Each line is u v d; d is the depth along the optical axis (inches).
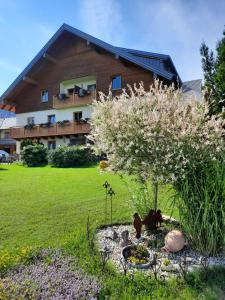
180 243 145.9
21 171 503.2
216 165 149.3
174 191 170.2
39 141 967.0
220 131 161.2
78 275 116.9
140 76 738.8
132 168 170.7
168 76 638.5
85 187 319.6
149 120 158.1
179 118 157.3
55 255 136.3
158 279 119.5
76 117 903.7
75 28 763.4
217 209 141.6
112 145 168.7
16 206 235.9
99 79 808.9
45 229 181.6
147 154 164.4
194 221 148.3
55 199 260.8
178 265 130.4
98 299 105.1
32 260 131.1
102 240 163.2
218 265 129.0
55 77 910.4
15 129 994.1
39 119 959.0
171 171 156.6
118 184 335.0
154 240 160.7
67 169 537.3
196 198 148.5
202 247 144.6
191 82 772.6
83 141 892.0
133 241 162.6
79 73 847.1
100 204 241.4
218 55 320.5
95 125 184.2
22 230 179.8
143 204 193.8
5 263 123.2
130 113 167.6
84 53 840.3
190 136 155.3
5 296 97.1
